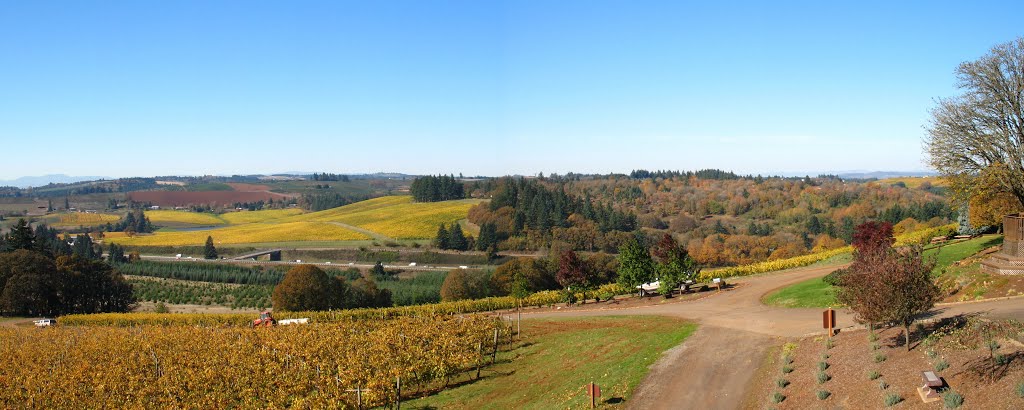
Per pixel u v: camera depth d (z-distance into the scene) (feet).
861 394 63.00
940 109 135.03
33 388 112.98
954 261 136.87
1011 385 53.78
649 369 88.28
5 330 195.62
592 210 553.64
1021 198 128.26
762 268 221.46
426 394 107.65
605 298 196.34
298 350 127.13
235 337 152.15
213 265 428.97
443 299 291.79
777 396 68.90
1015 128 126.62
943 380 57.36
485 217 538.06
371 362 113.80
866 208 501.97
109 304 307.17
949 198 140.77
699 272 208.03
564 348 121.39
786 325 105.19
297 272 259.39
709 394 75.92
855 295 74.08
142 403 101.45
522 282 200.44
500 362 124.16
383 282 374.02
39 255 280.72
